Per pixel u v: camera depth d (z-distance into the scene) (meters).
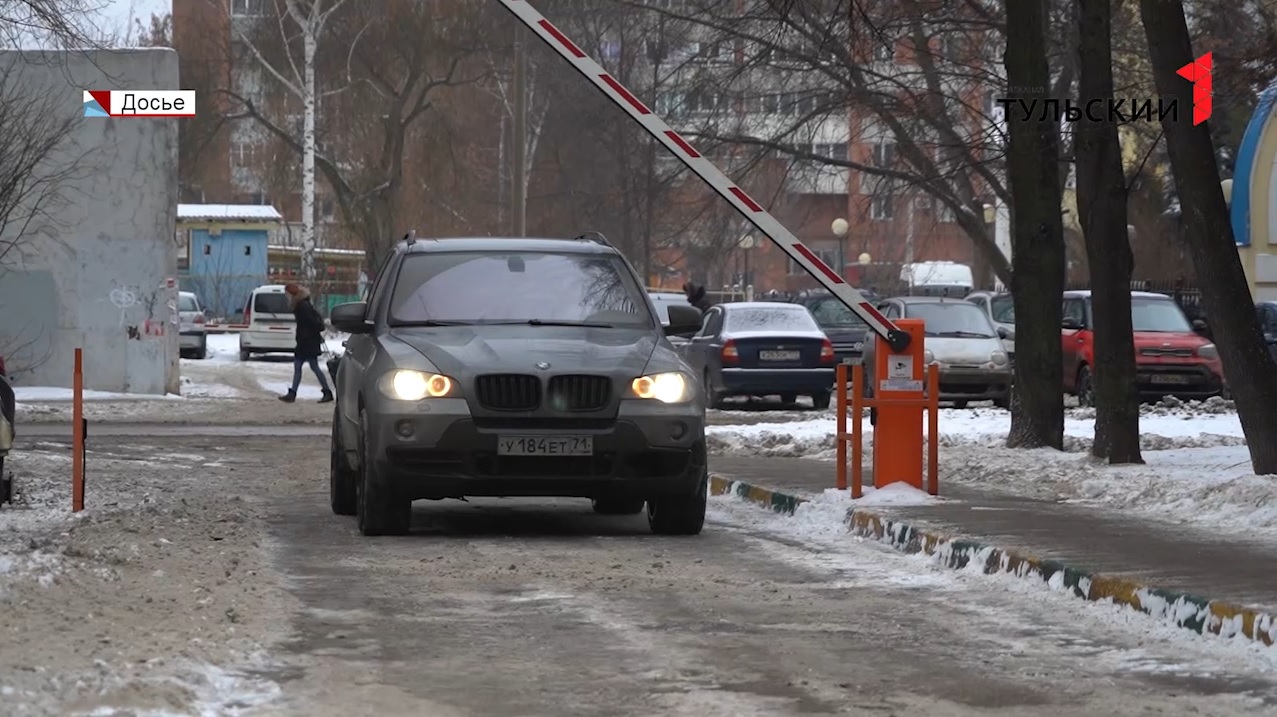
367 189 142.62
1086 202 44.56
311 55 138.50
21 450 50.06
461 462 30.34
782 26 68.88
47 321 81.25
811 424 60.72
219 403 78.62
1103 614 23.11
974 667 19.20
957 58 79.25
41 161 73.88
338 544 30.11
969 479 41.81
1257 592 22.36
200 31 143.62
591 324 33.41
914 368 35.91
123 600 21.80
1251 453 39.16
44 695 15.66
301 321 80.38
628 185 112.94
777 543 31.20
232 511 35.12
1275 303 84.06
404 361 30.89
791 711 16.70
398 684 17.78
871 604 23.84
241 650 19.02
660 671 18.64
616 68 119.62
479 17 138.12
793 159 85.81
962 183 94.38
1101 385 44.38
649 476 30.80
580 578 25.89
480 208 150.75
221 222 180.75
